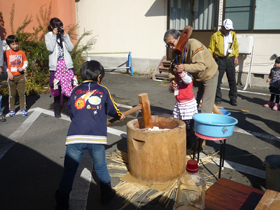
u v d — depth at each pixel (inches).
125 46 443.2
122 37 443.2
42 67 334.6
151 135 114.8
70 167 101.2
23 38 335.0
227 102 266.4
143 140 116.6
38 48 323.6
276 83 232.8
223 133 116.1
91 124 101.1
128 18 429.1
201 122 118.0
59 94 218.2
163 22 395.5
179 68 135.3
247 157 149.7
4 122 211.3
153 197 112.1
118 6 434.6
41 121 213.6
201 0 366.3
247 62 331.9
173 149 118.0
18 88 221.9
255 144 167.3
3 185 124.0
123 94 300.0
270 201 60.9
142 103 123.3
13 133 188.5
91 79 110.7
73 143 99.5
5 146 167.0
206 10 366.0
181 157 122.5
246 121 209.8
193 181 92.7
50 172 136.0
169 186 118.6
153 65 417.4
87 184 124.1
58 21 199.9
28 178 130.3
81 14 479.2
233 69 250.7
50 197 115.3
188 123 153.7
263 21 318.0
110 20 449.7
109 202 110.2
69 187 99.6
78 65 342.0
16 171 136.9
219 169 125.5
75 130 101.0
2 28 383.6
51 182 126.9
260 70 326.6
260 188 118.3
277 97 235.0
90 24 474.3
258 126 198.7
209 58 150.9
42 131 192.4
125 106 253.0
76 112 103.0
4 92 289.4
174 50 127.8
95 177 130.4
